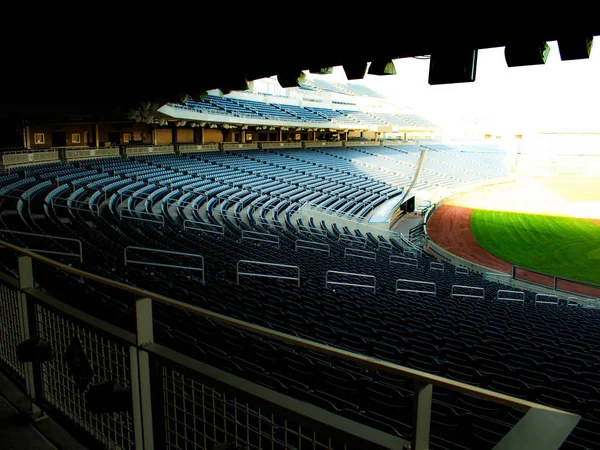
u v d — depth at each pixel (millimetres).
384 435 1682
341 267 16312
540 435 1387
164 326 6340
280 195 31156
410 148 59688
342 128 47219
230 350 6309
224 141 42781
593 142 74625
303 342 1936
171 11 7762
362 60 8211
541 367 7480
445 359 7328
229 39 8766
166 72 11102
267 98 44656
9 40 9461
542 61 6766
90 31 8797
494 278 22672
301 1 7066
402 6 6801
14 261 7719
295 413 1854
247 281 12023
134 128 34250
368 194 38188
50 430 3322
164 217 19609
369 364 1752
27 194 15656
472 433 4301
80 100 15688
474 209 41656
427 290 16141
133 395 2592
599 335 11648
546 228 33688
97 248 11445
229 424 3209
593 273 23797
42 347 3303
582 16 5988
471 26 6785
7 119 25562
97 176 22516
